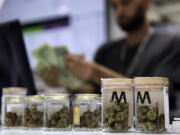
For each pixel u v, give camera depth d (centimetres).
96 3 276
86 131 66
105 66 265
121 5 261
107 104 63
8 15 318
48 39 297
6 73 115
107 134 58
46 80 270
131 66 252
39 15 303
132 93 64
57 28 293
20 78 112
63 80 269
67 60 276
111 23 269
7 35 109
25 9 309
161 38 243
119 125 61
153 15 248
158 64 241
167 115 61
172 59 237
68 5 290
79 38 283
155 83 60
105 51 268
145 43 249
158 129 59
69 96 70
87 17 280
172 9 240
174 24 239
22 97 79
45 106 69
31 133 63
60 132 64
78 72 271
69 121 68
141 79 61
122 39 260
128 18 258
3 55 113
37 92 116
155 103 60
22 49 109
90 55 274
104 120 63
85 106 67
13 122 78
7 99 80
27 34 306
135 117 62
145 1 251
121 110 62
